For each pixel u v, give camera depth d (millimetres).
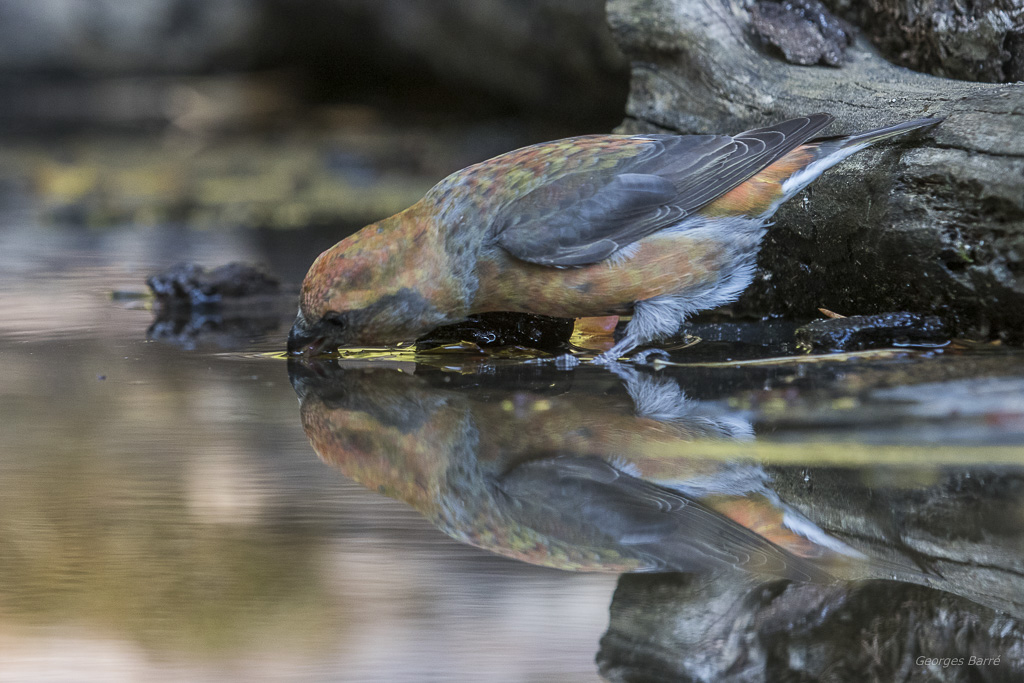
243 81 37938
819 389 9484
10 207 25062
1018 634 5395
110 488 7629
